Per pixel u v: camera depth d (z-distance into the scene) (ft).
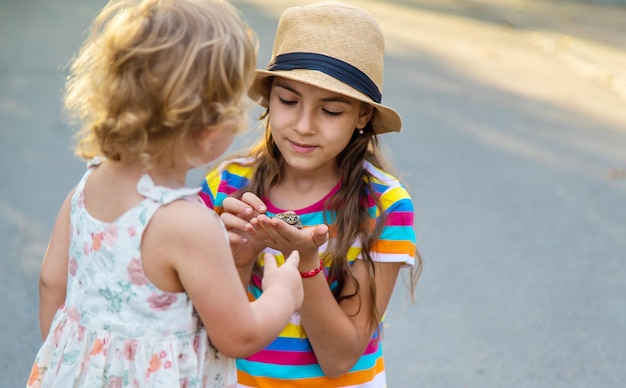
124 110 5.29
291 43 6.70
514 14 42.78
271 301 5.65
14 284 12.60
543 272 14.11
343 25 6.66
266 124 7.09
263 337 5.54
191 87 5.22
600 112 24.90
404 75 27.89
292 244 6.21
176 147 5.43
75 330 5.69
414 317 12.52
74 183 16.58
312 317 6.44
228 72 5.34
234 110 5.41
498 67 30.27
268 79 7.04
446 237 15.21
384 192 6.87
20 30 30.14
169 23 5.30
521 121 23.41
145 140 5.32
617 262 14.65
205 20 5.36
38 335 11.36
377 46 6.77
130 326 5.50
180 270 5.39
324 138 6.56
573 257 14.73
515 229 15.76
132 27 5.32
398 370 11.16
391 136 20.95
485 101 25.31
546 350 11.76
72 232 5.81
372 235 6.73
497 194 17.51
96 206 5.67
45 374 5.80
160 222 5.39
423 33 35.96
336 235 6.77
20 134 19.33
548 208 16.93
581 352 11.75
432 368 11.23
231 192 7.12
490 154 20.15
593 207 17.16
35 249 13.73
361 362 6.95
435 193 17.31
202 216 5.41
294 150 6.62
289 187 7.02
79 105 5.70
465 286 13.47
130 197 5.50
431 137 21.16
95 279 5.59
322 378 6.83
